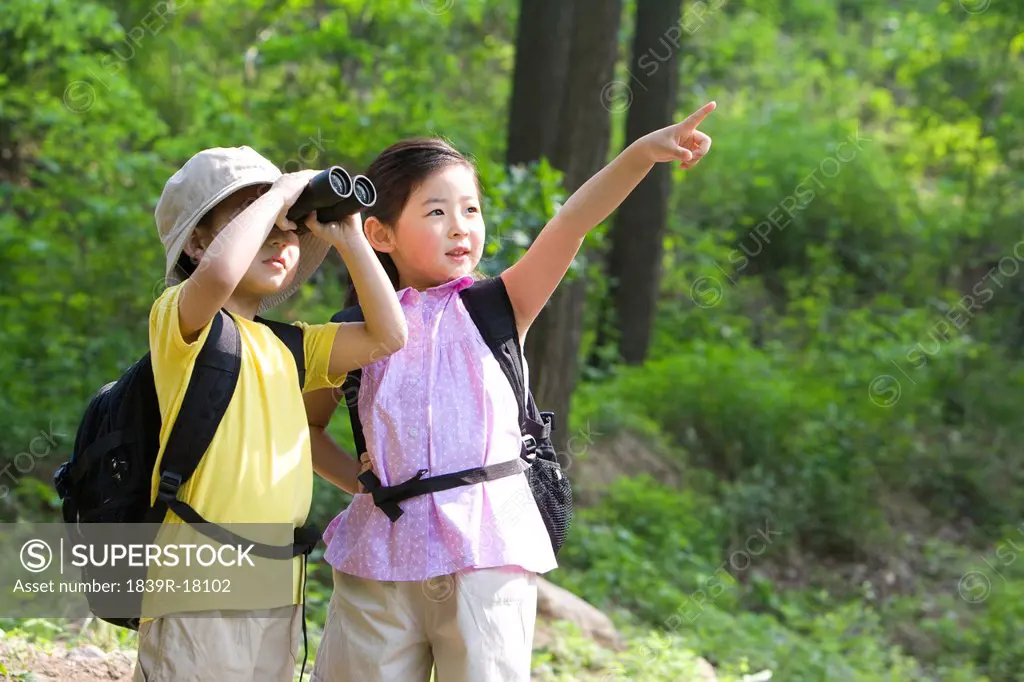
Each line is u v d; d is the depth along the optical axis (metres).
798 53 60.72
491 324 7.99
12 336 22.52
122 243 24.70
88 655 11.37
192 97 32.59
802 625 23.73
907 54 53.28
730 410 32.25
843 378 36.75
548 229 7.97
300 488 7.39
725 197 46.62
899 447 33.50
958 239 47.38
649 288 35.88
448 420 7.69
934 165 53.97
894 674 21.00
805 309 43.12
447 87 43.88
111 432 7.32
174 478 7.08
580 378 33.44
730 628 20.61
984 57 47.91
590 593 21.11
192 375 7.12
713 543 27.11
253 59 37.47
